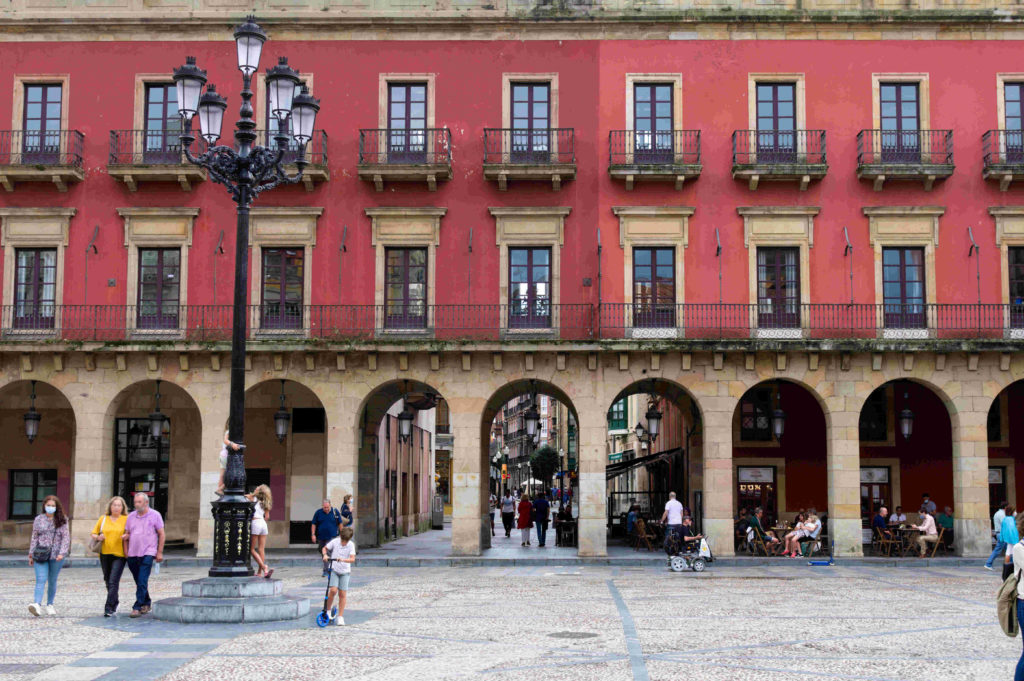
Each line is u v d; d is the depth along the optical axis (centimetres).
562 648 1242
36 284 2856
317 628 1409
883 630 1406
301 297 2842
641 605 1706
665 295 2830
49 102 2911
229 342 2731
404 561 2652
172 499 3047
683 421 3541
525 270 2848
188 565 2583
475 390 2766
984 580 2183
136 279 2844
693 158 2855
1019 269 2820
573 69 2897
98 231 2856
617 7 2892
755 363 2758
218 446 2759
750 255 2822
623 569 2509
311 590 1939
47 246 2853
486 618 1530
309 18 2888
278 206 2853
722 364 2750
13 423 3050
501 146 2862
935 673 1084
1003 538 1612
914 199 2834
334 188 2861
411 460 4247
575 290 2825
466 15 2883
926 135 2845
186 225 2853
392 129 2870
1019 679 912
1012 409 3094
